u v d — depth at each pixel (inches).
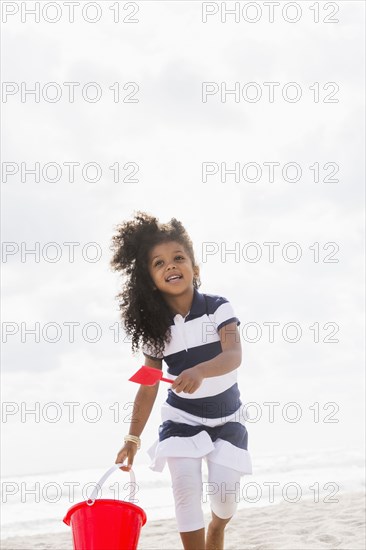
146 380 99.8
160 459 116.3
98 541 97.5
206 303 121.6
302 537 184.9
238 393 122.7
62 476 558.9
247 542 183.5
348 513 216.8
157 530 216.2
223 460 114.5
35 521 297.0
